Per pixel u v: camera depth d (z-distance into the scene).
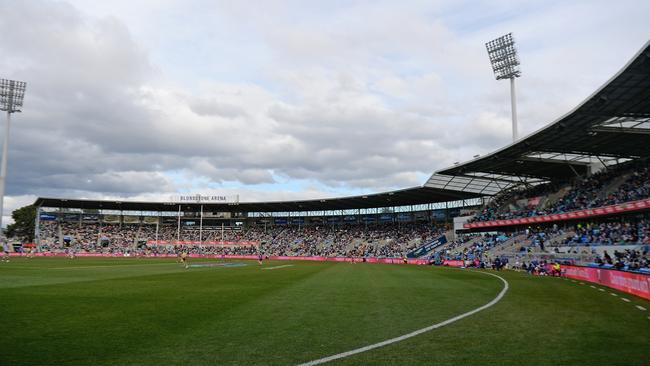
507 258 53.59
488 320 12.91
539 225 60.00
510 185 72.62
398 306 15.93
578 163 57.53
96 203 105.62
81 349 9.05
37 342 9.64
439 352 8.99
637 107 35.53
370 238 94.88
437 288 23.55
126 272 36.88
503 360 8.41
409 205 97.56
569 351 9.10
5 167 74.69
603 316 13.80
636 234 40.84
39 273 34.19
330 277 32.44
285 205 103.00
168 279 29.23
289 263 66.06
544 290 22.92
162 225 116.38
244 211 114.44
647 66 28.75
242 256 96.31
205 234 112.88
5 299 17.39
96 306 15.46
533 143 47.12
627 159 54.75
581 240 48.00
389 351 9.06
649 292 18.81
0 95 75.31
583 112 37.00
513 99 64.38
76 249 98.38
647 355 8.80
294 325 11.89
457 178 69.00
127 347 9.25
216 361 8.23
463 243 70.75
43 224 107.50
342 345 9.57
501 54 65.00
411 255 78.06
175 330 11.10
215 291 21.19
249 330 11.16
